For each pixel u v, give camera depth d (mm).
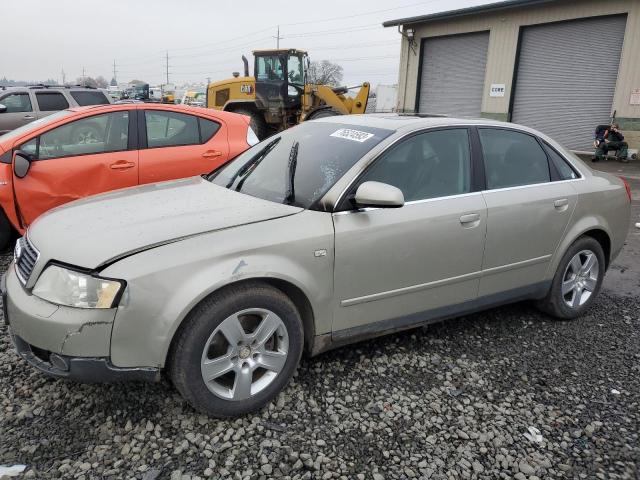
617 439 2801
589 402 3129
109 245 2631
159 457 2543
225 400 2777
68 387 3072
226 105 17500
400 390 3176
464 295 3652
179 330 2637
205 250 2664
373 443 2705
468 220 3492
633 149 16453
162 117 5742
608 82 17031
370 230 3113
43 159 5137
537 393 3205
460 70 21469
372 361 3498
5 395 2990
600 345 3857
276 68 16297
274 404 2990
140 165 5500
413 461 2586
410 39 22656
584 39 17406
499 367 3498
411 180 3393
